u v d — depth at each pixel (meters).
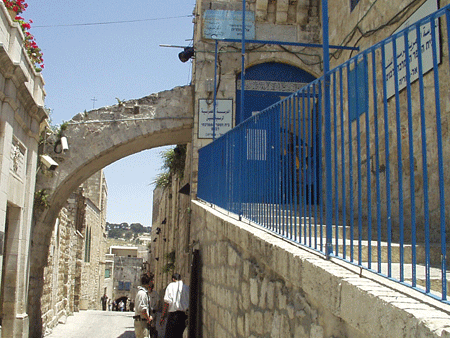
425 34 5.89
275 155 4.62
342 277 2.66
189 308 7.57
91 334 13.60
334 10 9.93
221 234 5.86
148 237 89.44
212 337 6.30
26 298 9.98
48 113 11.30
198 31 12.73
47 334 12.59
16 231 9.45
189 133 12.29
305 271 3.12
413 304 2.14
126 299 53.31
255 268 4.34
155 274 32.47
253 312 4.36
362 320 2.37
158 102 11.69
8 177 8.30
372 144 6.79
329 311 2.81
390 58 6.74
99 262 33.06
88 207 24.67
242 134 5.92
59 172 11.34
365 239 5.30
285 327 3.52
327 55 3.78
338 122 7.48
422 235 5.56
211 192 7.91
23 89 8.64
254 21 11.37
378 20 7.61
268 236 4.25
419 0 6.26
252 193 5.30
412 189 2.49
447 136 5.38
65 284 17.47
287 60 11.31
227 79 11.27
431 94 5.67
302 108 4.02
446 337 1.74
